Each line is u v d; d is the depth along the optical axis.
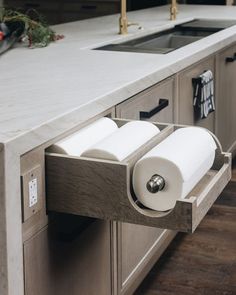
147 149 1.62
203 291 2.45
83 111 1.67
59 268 1.66
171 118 2.47
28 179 1.47
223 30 3.31
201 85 2.77
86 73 2.06
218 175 1.70
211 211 3.18
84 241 1.78
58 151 1.57
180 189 1.50
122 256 2.09
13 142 1.38
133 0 5.35
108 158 1.54
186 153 1.56
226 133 3.53
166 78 2.35
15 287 1.46
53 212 1.61
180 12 4.19
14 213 1.42
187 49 2.64
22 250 1.49
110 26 3.41
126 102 1.99
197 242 2.85
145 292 2.45
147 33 3.21
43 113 1.58
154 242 2.45
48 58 2.34
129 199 1.51
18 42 2.69
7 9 2.84
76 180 1.54
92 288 1.87
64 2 5.67
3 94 1.77
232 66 3.46
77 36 2.98
